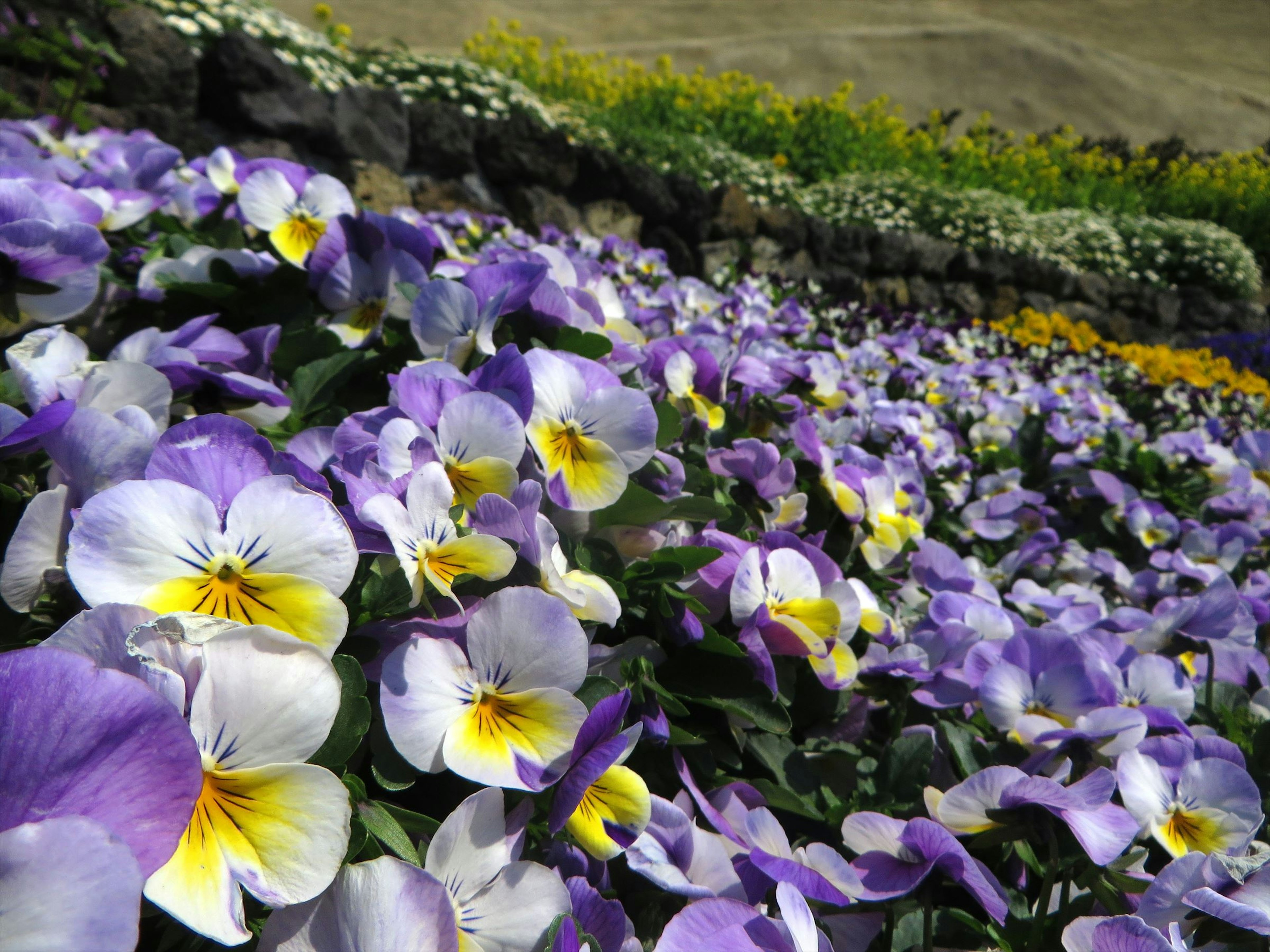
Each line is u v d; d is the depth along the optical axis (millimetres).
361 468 203
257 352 305
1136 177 3996
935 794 255
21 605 169
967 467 574
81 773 111
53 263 241
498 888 170
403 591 182
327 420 282
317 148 1146
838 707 296
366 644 182
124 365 218
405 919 142
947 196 2344
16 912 98
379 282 311
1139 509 544
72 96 783
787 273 1658
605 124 1969
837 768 290
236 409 268
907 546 391
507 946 167
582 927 182
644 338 385
